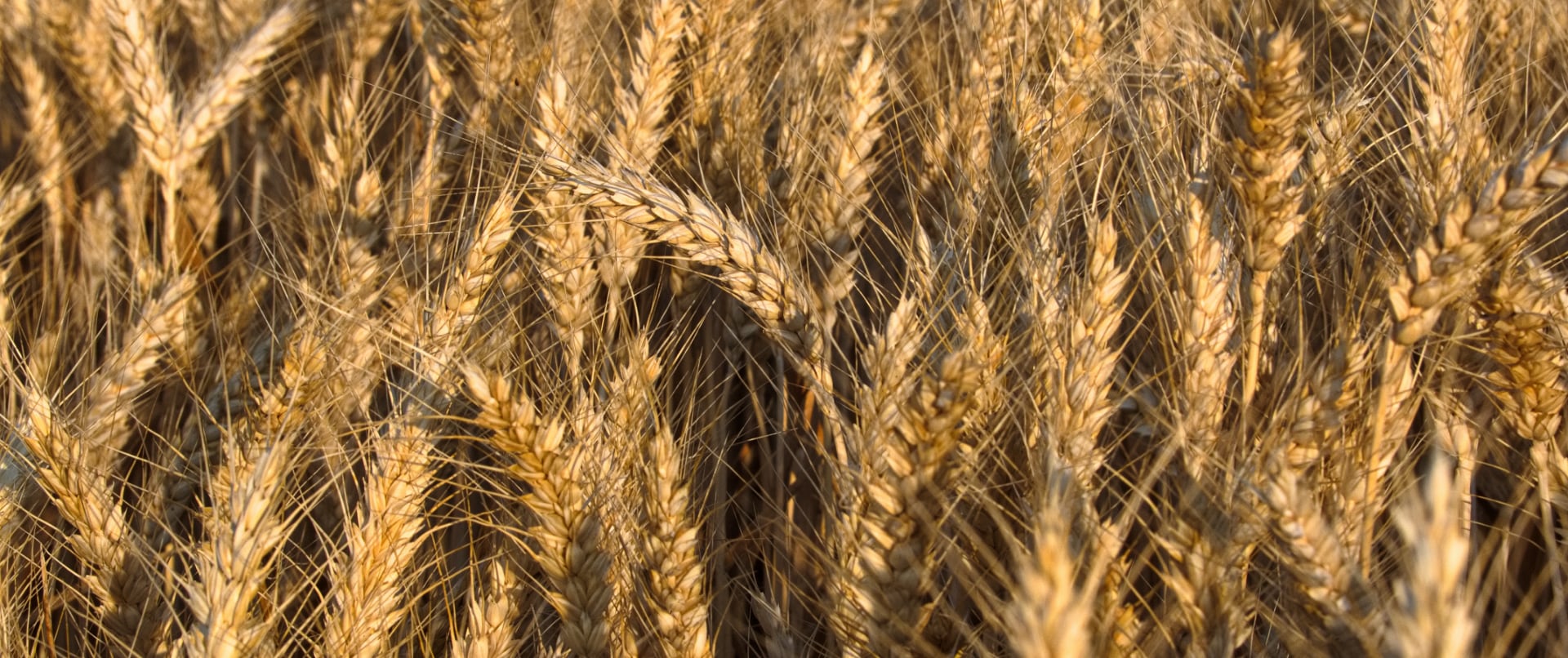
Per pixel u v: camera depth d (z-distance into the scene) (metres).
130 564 0.71
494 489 0.77
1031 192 0.74
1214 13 0.81
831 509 0.70
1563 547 0.70
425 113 0.84
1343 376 0.66
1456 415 0.72
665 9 0.78
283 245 0.81
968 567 0.68
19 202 0.83
